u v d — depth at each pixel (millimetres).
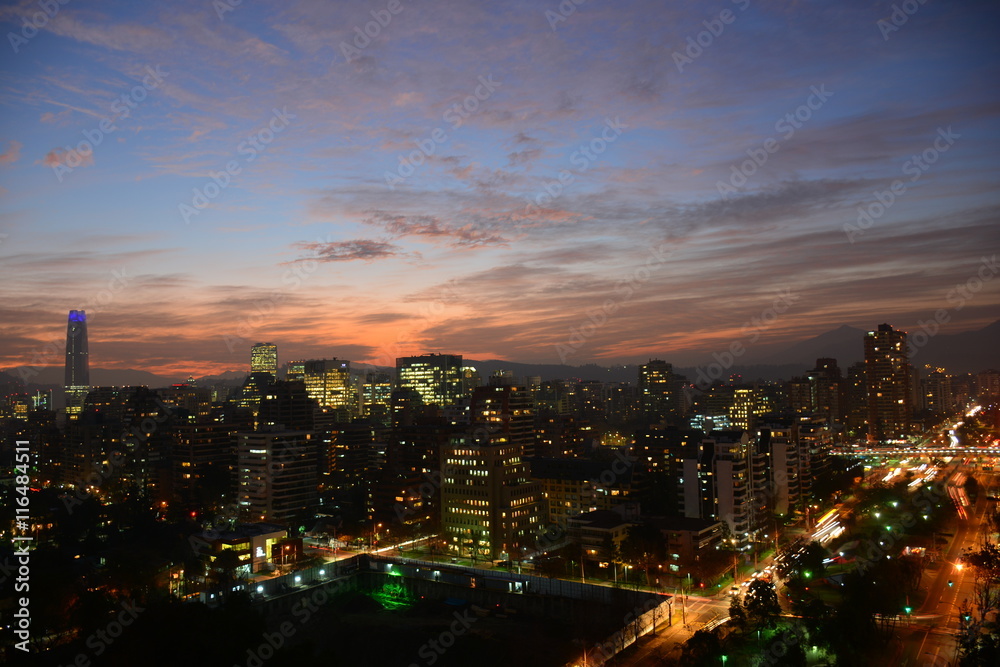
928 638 184125
